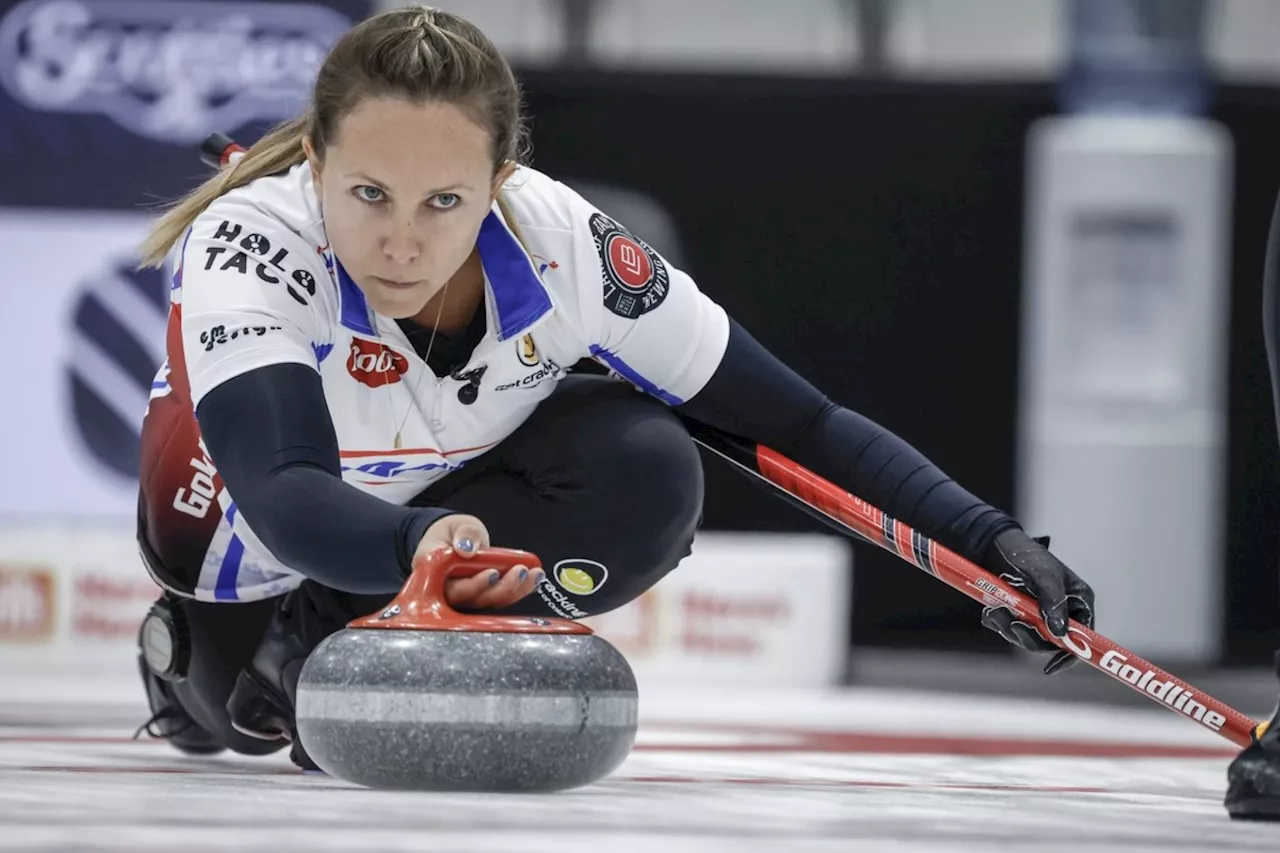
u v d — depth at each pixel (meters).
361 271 7.37
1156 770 10.70
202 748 10.21
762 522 26.75
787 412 8.71
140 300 23.38
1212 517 27.11
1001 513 8.38
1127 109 27.03
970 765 10.88
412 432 8.25
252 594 9.24
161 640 9.48
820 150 26.70
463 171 7.18
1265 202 27.50
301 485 7.05
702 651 23.06
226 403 7.29
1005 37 27.70
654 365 8.56
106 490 23.48
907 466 8.56
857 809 7.29
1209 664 27.44
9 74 23.05
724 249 26.83
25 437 23.34
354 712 6.93
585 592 8.76
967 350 27.08
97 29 23.11
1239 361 27.78
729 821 6.60
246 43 23.09
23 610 22.48
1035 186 26.70
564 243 8.29
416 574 6.99
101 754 10.12
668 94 26.50
